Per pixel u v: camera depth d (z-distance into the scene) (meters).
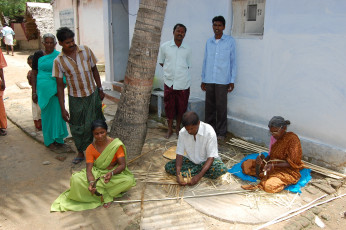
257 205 3.44
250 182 3.93
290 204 3.47
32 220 3.19
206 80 5.25
